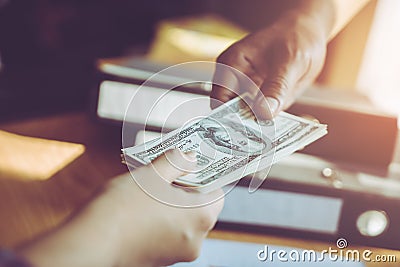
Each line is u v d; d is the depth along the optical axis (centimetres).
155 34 171
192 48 154
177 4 178
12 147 111
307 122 93
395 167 105
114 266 69
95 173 104
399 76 142
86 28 171
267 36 105
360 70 150
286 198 94
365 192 93
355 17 145
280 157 84
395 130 104
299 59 103
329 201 93
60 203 96
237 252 89
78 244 65
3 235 86
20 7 167
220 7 178
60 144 114
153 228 73
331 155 106
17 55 162
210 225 81
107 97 110
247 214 93
